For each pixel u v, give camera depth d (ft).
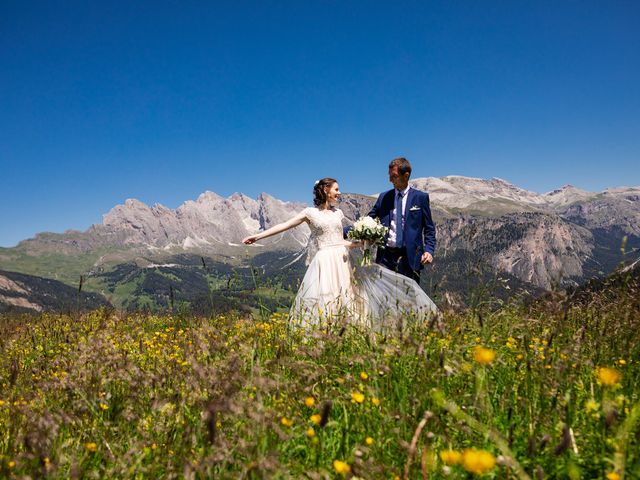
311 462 9.04
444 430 9.41
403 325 14.98
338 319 17.84
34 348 21.39
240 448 8.34
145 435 9.91
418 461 8.63
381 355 12.36
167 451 9.21
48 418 9.34
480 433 9.25
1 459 8.75
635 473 7.57
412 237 28.25
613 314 15.38
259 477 7.47
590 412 10.00
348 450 9.37
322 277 27.32
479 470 6.34
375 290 26.55
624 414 9.53
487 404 10.34
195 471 8.00
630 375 11.91
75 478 8.23
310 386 10.89
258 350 13.41
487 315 16.07
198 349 14.53
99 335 17.70
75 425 10.80
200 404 9.95
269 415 8.78
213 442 8.16
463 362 12.16
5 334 25.36
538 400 10.83
